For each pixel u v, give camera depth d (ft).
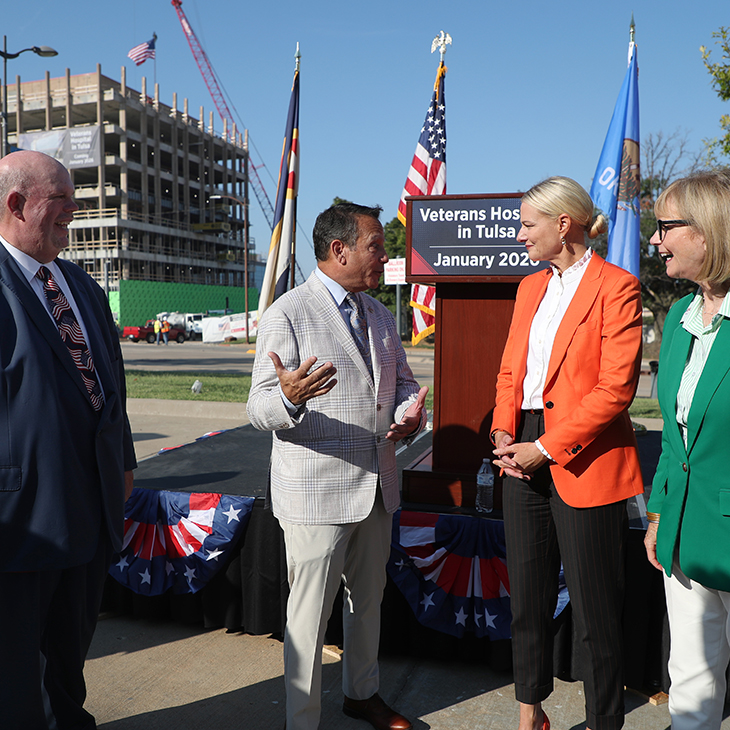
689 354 5.70
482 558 8.44
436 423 9.54
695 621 5.77
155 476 11.10
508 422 6.91
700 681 5.81
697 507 5.38
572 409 6.39
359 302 7.39
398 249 103.96
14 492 5.67
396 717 7.42
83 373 6.31
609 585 6.42
